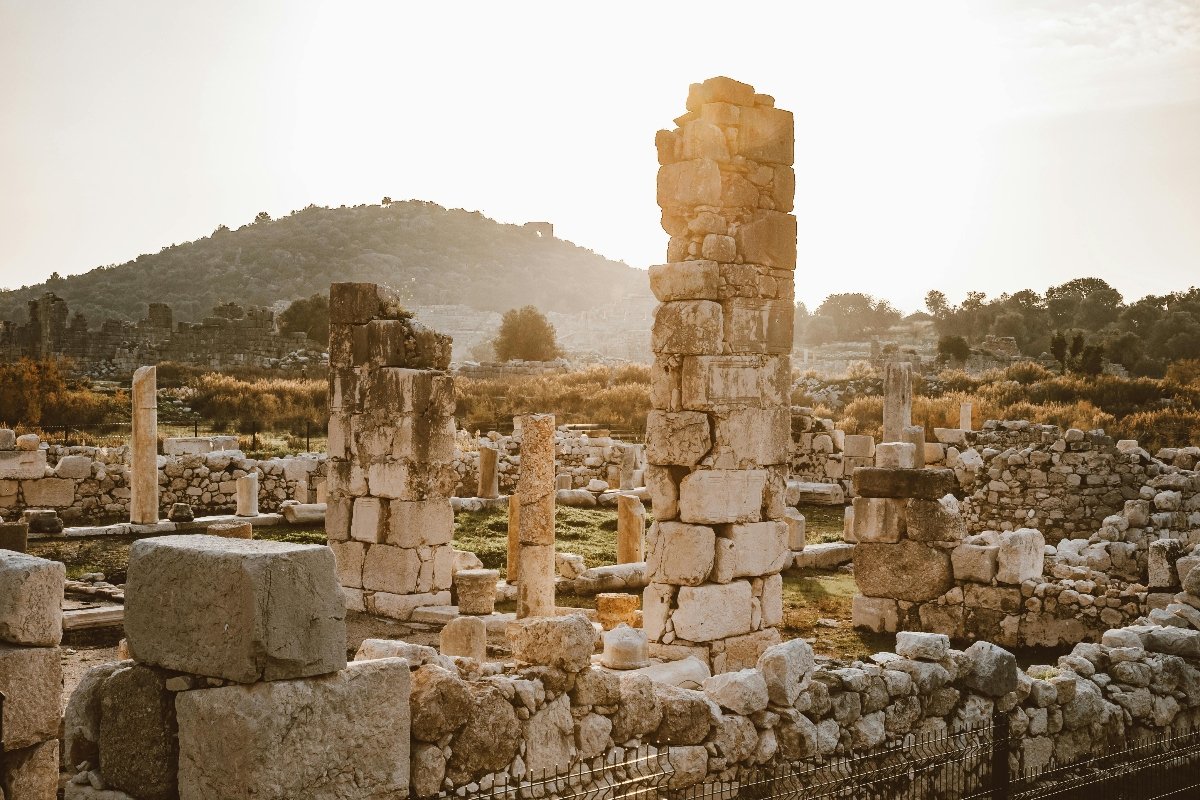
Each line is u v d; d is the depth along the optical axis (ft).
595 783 24.22
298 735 18.92
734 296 45.70
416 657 22.77
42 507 79.56
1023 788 31.94
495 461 87.20
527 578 50.26
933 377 217.77
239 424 144.36
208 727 18.75
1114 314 447.01
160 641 19.67
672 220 46.26
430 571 57.77
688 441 44.47
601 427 144.87
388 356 58.34
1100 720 35.17
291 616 18.88
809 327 522.06
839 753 28.60
